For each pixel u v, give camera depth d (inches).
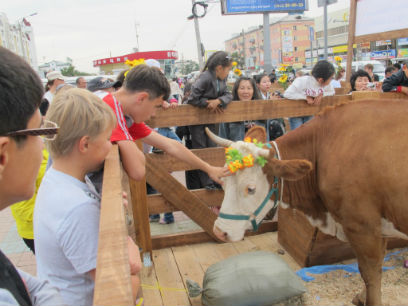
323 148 108.3
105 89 175.9
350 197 99.7
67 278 50.5
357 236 102.3
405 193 92.0
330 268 134.5
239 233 107.6
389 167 93.6
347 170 99.7
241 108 156.3
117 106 78.4
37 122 33.2
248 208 106.6
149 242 141.2
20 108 29.9
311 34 963.3
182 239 159.3
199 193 163.0
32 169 33.3
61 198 49.6
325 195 106.8
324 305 114.7
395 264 137.3
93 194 55.1
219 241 161.0
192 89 151.5
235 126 175.9
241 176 103.3
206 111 152.5
